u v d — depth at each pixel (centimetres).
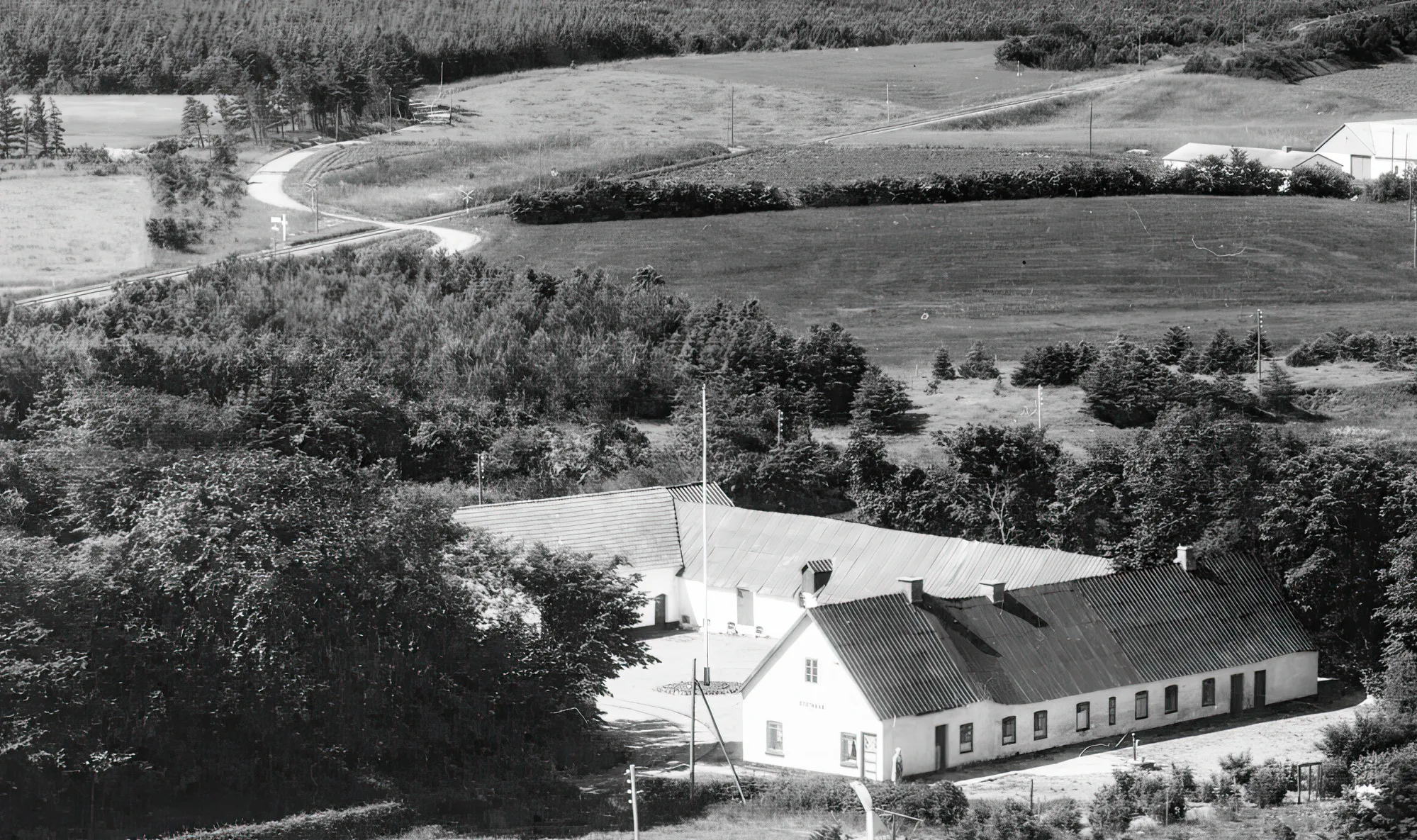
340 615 6644
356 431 11600
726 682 7800
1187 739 6944
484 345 13175
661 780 6400
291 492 7044
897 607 6819
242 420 11275
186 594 6550
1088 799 6109
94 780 6034
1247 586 7631
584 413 12575
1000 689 6700
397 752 6519
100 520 7619
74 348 12838
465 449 11681
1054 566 7838
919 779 6450
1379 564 7700
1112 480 9250
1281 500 7906
